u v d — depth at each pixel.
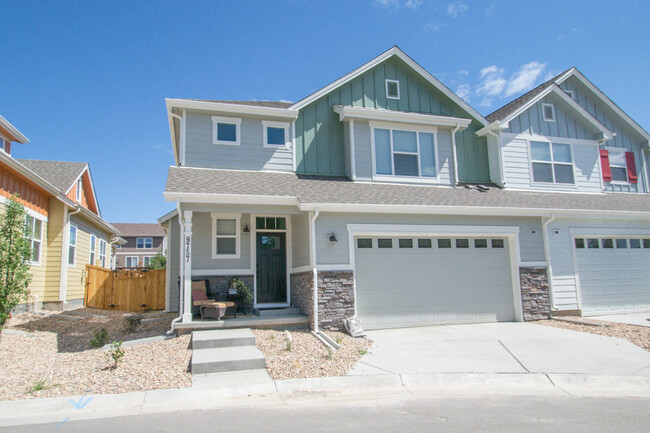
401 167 13.29
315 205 10.29
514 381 7.05
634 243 13.88
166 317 12.70
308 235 10.80
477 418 5.23
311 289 10.38
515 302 12.25
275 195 10.57
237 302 11.19
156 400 5.97
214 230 12.05
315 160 13.26
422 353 8.44
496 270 12.29
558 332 10.40
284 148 13.05
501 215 12.16
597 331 10.43
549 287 12.53
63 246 14.90
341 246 10.70
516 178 14.48
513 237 12.40
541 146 15.02
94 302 16.09
